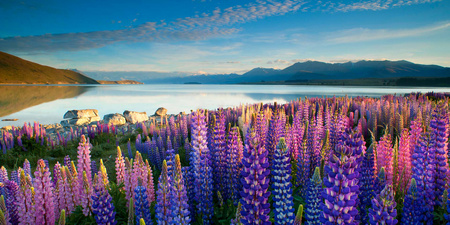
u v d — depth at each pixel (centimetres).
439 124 416
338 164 253
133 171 571
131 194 551
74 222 492
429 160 422
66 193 521
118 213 528
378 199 291
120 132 2128
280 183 342
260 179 314
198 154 501
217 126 572
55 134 2148
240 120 1394
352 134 270
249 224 324
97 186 428
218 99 6291
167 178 399
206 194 501
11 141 1451
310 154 645
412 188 391
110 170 1101
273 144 695
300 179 599
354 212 254
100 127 1842
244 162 322
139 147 1253
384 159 568
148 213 466
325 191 268
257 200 319
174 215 371
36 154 1398
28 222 431
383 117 1237
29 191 432
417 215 386
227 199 559
